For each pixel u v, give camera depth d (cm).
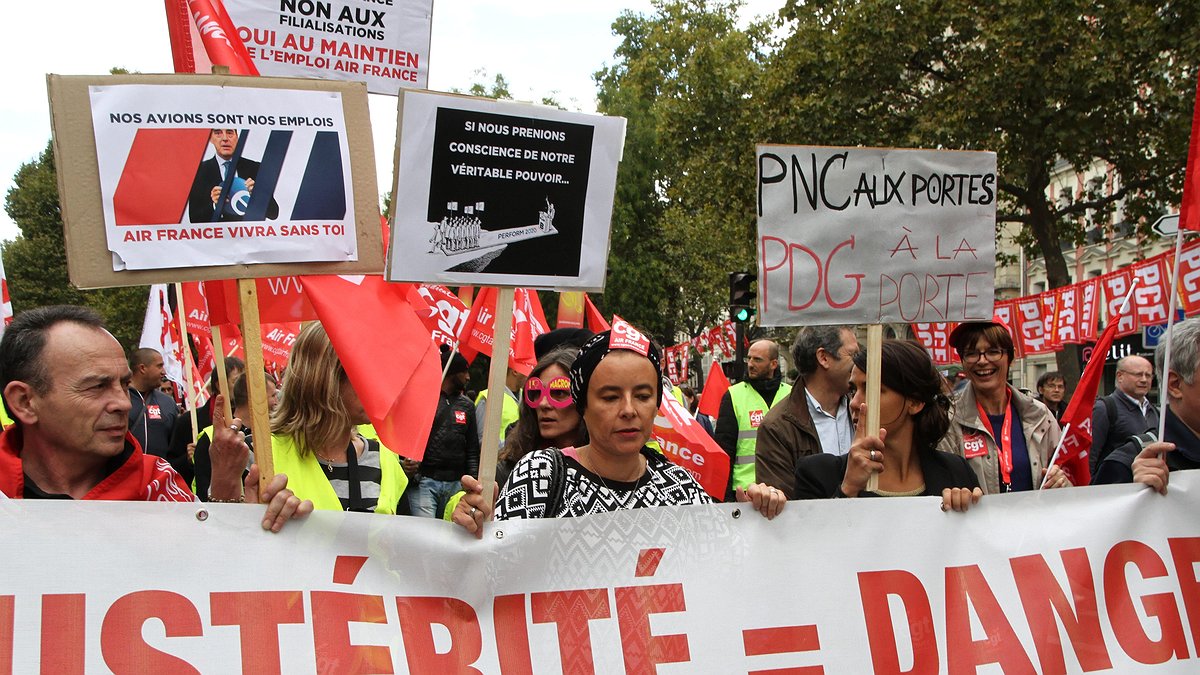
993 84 1786
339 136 279
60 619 249
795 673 294
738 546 298
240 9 420
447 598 276
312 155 276
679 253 3703
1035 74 1766
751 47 3159
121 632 252
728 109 2628
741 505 301
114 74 259
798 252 341
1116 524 330
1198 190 357
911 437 353
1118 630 322
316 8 430
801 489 360
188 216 264
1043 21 1744
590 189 295
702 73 2659
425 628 272
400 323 322
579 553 286
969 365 456
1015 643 312
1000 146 1891
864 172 347
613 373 290
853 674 299
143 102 261
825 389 505
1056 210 2052
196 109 265
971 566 315
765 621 295
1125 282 933
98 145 256
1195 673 326
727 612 293
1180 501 338
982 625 311
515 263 288
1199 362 349
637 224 3825
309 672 260
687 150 2761
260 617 260
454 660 272
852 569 305
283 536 266
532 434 402
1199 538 337
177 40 354
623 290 3684
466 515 279
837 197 345
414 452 312
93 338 263
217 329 352
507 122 285
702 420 765
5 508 249
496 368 285
